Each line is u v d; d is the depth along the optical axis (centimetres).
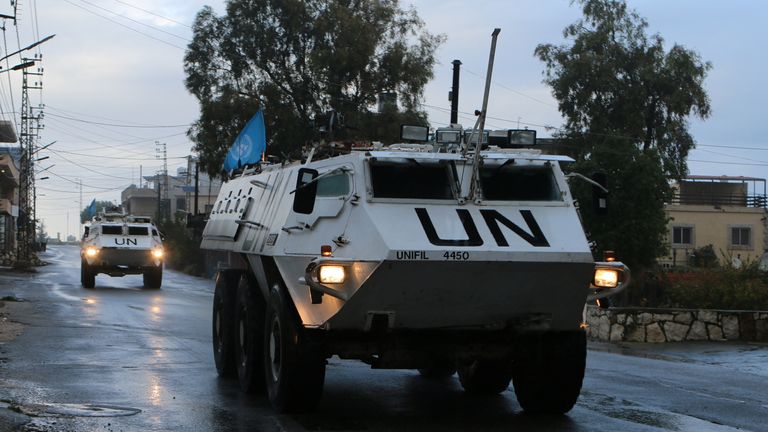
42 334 1596
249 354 998
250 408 914
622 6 4644
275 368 902
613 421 859
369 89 4253
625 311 1748
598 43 4594
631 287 2472
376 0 4350
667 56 4509
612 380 1148
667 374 1218
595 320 1805
